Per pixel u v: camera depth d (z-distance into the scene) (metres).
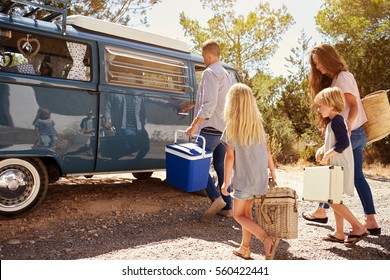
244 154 3.34
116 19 11.47
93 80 4.65
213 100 4.55
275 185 3.57
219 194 4.84
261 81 16.20
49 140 4.26
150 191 5.78
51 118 4.28
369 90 13.83
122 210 4.89
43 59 4.33
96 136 4.66
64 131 4.38
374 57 14.31
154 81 5.30
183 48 5.86
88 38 4.69
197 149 4.53
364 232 3.89
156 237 4.14
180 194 5.79
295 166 11.44
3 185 4.16
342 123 3.75
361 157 4.28
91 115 4.61
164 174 7.18
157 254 3.61
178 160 4.52
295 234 3.42
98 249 3.71
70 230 4.20
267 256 3.32
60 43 4.48
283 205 3.41
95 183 6.14
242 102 3.33
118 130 4.85
